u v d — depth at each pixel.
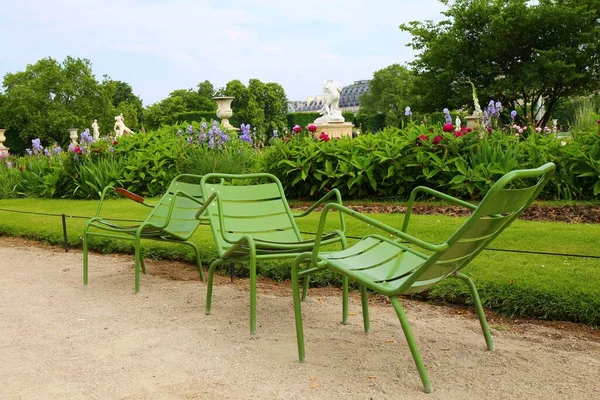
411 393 2.56
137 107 68.69
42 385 2.75
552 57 18.84
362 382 2.69
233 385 2.69
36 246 6.43
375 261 3.02
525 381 2.67
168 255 5.48
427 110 22.59
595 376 2.71
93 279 4.88
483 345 3.14
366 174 8.27
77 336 3.44
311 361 2.96
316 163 8.63
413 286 2.59
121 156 11.03
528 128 10.16
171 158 10.49
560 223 5.90
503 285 3.73
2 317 3.86
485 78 20.88
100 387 2.71
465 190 7.69
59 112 42.81
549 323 3.44
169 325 3.61
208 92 61.44
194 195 5.00
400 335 3.34
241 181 9.02
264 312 3.83
